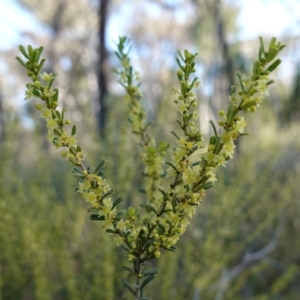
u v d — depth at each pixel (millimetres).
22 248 2258
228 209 2623
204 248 2496
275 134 4918
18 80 13914
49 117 828
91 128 2652
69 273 2150
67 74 10992
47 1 9984
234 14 6902
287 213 3645
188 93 880
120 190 2289
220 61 6656
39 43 10930
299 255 3457
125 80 1328
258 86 778
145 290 2180
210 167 827
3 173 2328
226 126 802
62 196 3338
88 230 2697
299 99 5320
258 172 3730
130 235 929
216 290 2625
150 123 1312
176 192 894
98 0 6219
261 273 3238
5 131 2420
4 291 2232
